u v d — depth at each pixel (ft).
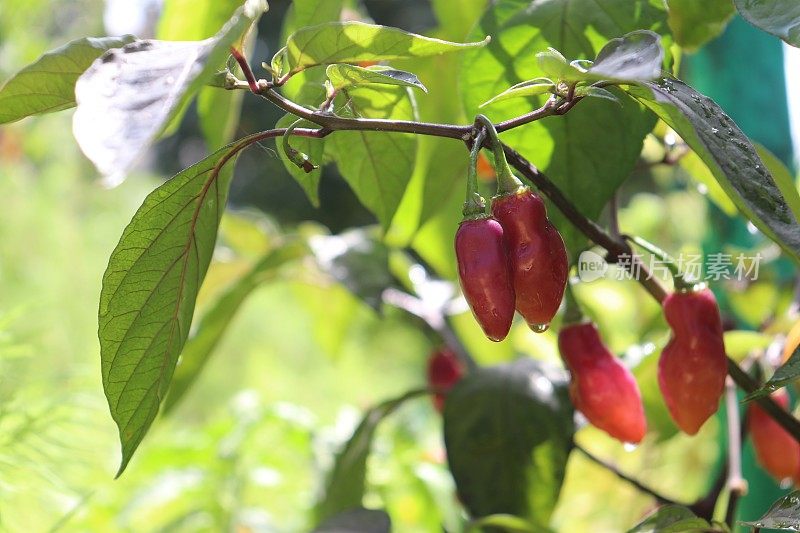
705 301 1.81
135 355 1.75
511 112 1.84
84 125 1.52
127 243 1.71
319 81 1.90
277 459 2.64
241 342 4.66
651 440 2.32
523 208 1.68
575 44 1.84
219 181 1.74
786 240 1.60
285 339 4.94
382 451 2.62
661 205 3.52
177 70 1.57
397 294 2.42
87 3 3.53
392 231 2.45
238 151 1.73
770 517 1.76
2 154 3.36
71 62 1.73
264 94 1.73
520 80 1.84
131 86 1.55
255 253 2.92
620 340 2.87
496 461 2.03
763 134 2.33
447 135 1.71
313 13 1.98
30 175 3.63
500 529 2.03
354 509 2.10
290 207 10.68
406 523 2.52
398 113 1.87
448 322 2.71
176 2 2.06
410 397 2.28
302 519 2.53
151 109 1.53
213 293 2.97
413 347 5.89
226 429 2.55
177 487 2.40
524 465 2.02
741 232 2.39
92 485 2.36
